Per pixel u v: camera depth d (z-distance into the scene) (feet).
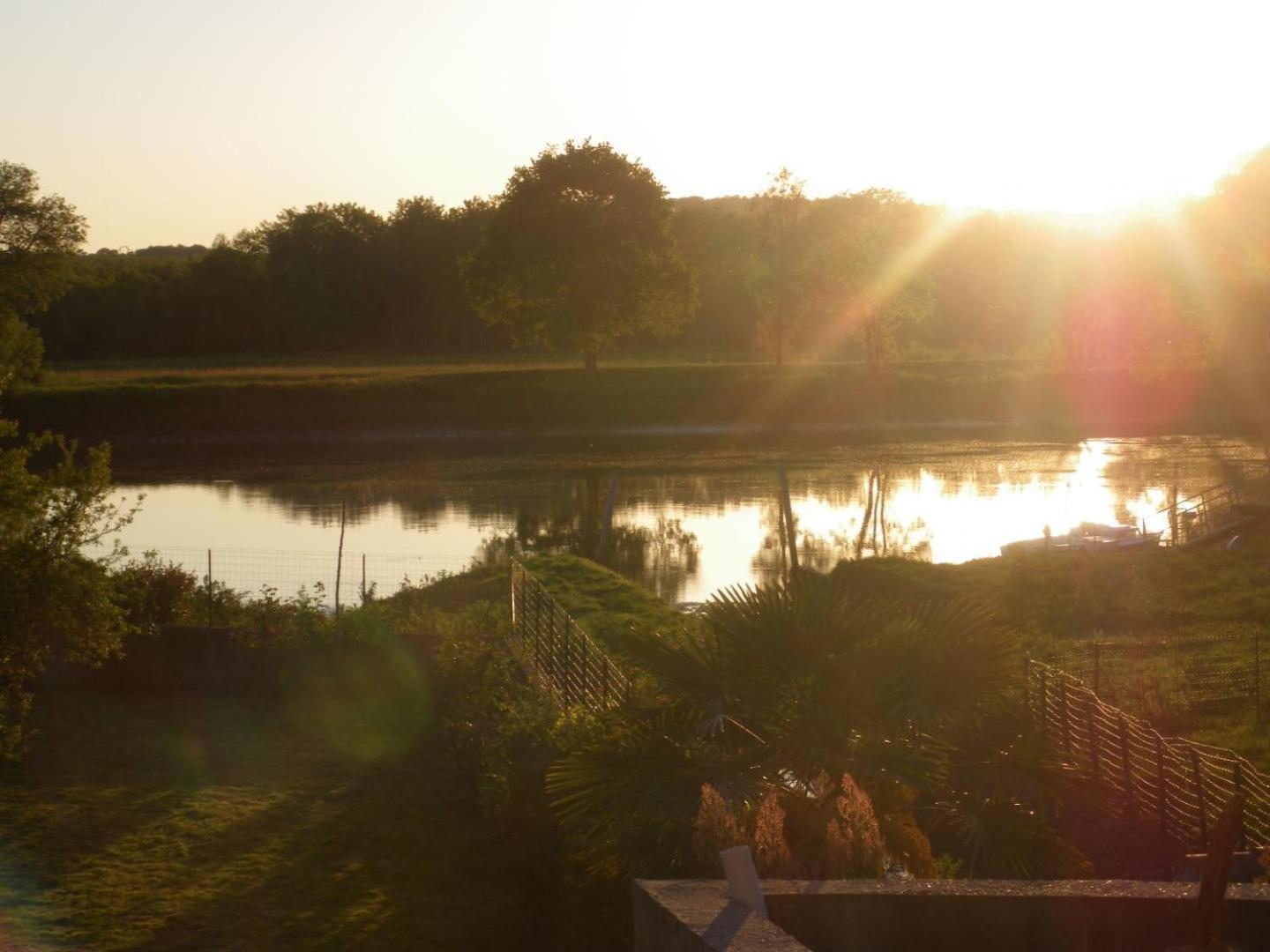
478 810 49.11
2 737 57.72
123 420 257.34
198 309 463.42
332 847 46.16
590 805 28.66
